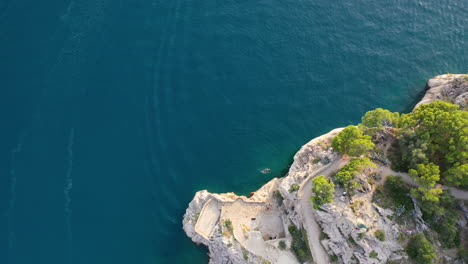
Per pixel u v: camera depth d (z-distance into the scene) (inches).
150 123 4249.5
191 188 4003.4
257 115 4350.4
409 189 3449.8
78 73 4453.7
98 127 4183.1
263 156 4178.2
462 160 3257.9
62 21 4746.6
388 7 5007.4
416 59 4667.8
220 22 4842.5
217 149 4183.1
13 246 3629.4
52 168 3959.2
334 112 4399.6
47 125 4160.9
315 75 4576.8
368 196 3427.7
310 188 3622.0
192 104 4370.1
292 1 5017.2
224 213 3727.9
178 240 3764.8
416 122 3555.6
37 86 4350.4
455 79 4128.9
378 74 4589.1
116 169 4005.9
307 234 3506.4
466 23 4877.0
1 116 4168.3
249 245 3550.7
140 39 4699.8
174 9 4901.6
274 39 4763.8
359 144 3432.6
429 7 5004.9
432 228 3302.2
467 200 3385.8
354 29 4854.8
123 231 3762.3
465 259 3159.5
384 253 3230.8
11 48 4544.8
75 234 3708.2
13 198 3811.5
